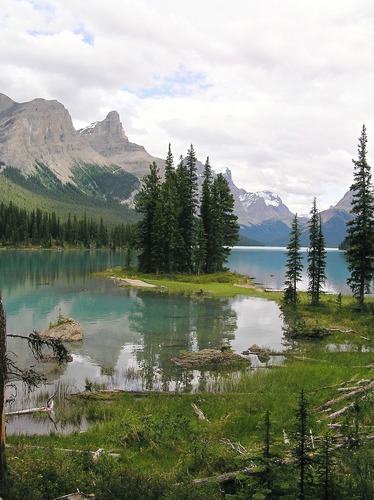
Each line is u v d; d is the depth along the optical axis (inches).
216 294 2477.9
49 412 748.0
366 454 461.4
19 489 383.6
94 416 725.9
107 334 1444.4
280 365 1087.6
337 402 736.3
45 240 7308.1
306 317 1781.5
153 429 632.4
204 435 606.9
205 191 3410.4
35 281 2795.3
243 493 367.9
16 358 1109.1
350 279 1870.1
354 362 1078.4
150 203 3314.5
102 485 404.8
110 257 5733.3
